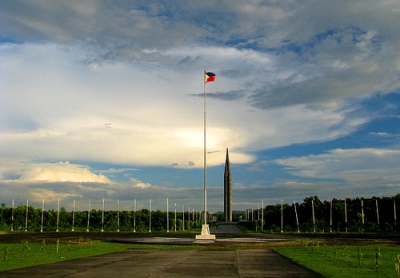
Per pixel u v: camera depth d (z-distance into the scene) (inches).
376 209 4101.9
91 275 891.4
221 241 2235.5
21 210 4525.1
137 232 4101.9
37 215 4685.0
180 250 1673.2
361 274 914.1
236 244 2011.6
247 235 3159.5
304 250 1619.1
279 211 4815.5
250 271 972.6
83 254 1446.9
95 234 3408.0
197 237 2292.1
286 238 2600.9
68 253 1467.8
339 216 4360.2
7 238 2608.3
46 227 4517.7
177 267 1054.4
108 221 4729.3
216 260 1243.2
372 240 2346.2
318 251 1566.2
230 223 7047.2
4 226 4288.9
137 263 1154.0
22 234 3378.4
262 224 4451.3
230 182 7165.4
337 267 1047.6
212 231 4515.3
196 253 1515.7
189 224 5590.6
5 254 1254.3
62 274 907.4
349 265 1095.6
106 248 1739.7
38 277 855.7
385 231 3777.1
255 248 1766.7
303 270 992.9
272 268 1036.5
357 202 4416.8
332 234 3339.1
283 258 1311.5
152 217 4963.1
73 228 4330.7
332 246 1840.6
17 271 962.7
